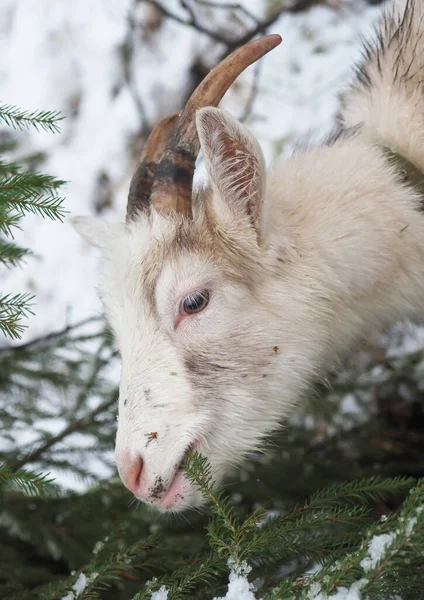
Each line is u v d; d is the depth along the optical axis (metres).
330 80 8.69
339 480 5.38
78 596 3.48
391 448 5.84
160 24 10.15
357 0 9.08
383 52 5.04
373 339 6.14
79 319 9.01
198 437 3.96
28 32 10.94
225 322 4.10
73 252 9.57
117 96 10.16
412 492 2.92
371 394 6.14
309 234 4.35
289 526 3.36
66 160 9.98
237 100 9.26
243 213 4.10
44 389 6.05
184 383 3.99
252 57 4.13
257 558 3.55
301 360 4.32
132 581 4.53
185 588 3.30
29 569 4.68
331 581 2.77
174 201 4.12
